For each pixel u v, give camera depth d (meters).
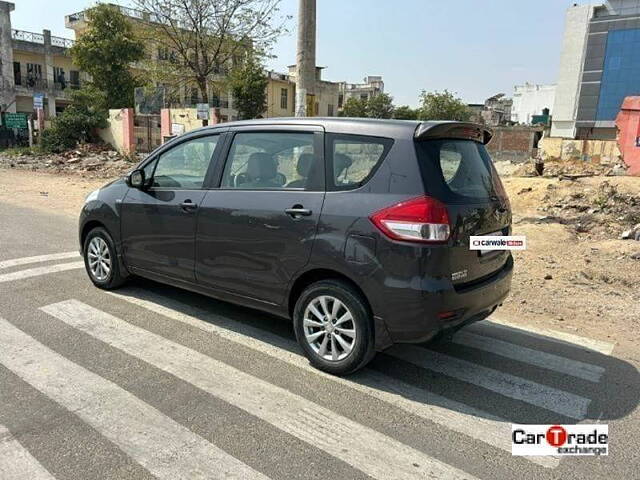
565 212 10.81
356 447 2.95
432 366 4.06
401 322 3.44
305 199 3.82
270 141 4.19
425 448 2.97
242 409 3.31
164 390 3.51
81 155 24.70
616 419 3.35
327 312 3.79
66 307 5.04
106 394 3.43
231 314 5.01
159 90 26.25
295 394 3.53
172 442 2.94
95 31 34.47
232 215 4.21
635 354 4.39
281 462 2.79
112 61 34.62
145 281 5.96
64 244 7.81
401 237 3.37
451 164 3.71
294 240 3.83
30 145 29.72
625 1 41.88
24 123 34.44
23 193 13.85
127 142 26.73
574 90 45.06
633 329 4.95
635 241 8.13
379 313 3.51
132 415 3.19
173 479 2.63
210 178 4.52
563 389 3.73
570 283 6.28
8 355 3.96
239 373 3.80
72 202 12.45
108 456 2.80
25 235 8.39
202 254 4.48
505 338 4.68
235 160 4.39
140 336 4.41
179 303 5.26
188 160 4.75
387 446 2.97
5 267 6.38
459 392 3.65
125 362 3.91
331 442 2.99
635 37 41.50
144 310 5.03
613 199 11.05
